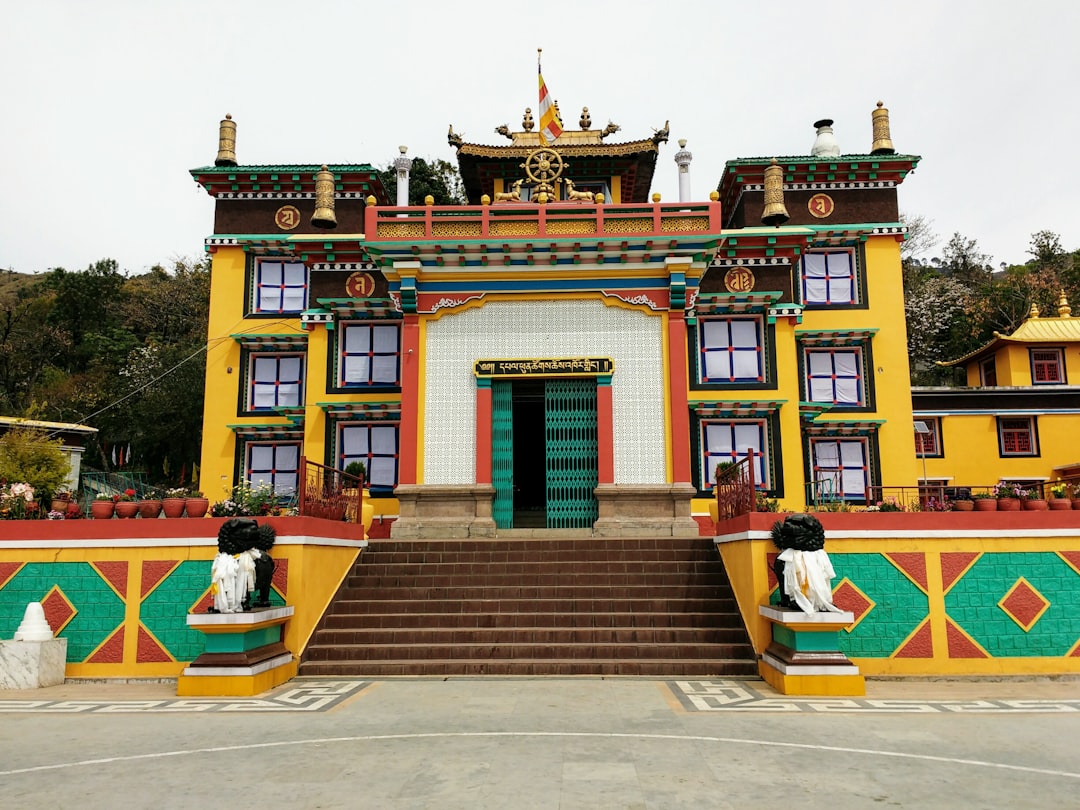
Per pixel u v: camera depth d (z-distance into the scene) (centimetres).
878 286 2406
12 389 4947
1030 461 2900
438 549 1517
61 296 5488
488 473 1692
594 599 1319
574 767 698
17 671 1137
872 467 2320
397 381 2219
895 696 1028
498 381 1750
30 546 1245
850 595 1195
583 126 2494
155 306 5284
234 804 608
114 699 1046
